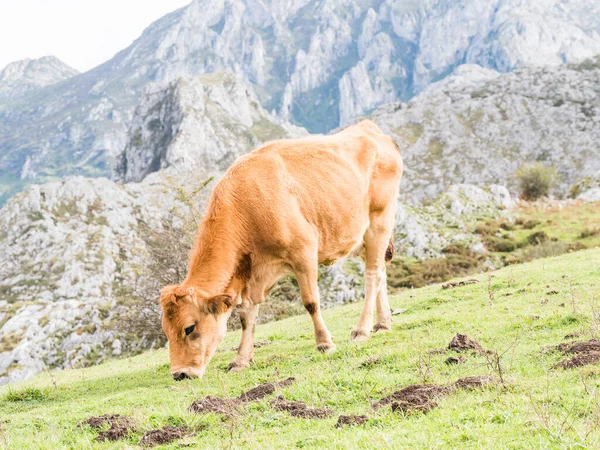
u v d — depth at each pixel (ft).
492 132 536.01
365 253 38.17
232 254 29.78
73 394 35.81
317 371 27.40
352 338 35.83
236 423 20.48
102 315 170.91
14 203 346.33
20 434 24.50
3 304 192.65
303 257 31.55
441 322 36.17
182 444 19.47
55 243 297.33
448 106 579.07
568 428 15.11
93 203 341.82
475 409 18.04
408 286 162.91
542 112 533.96
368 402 21.13
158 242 91.91
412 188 499.92
